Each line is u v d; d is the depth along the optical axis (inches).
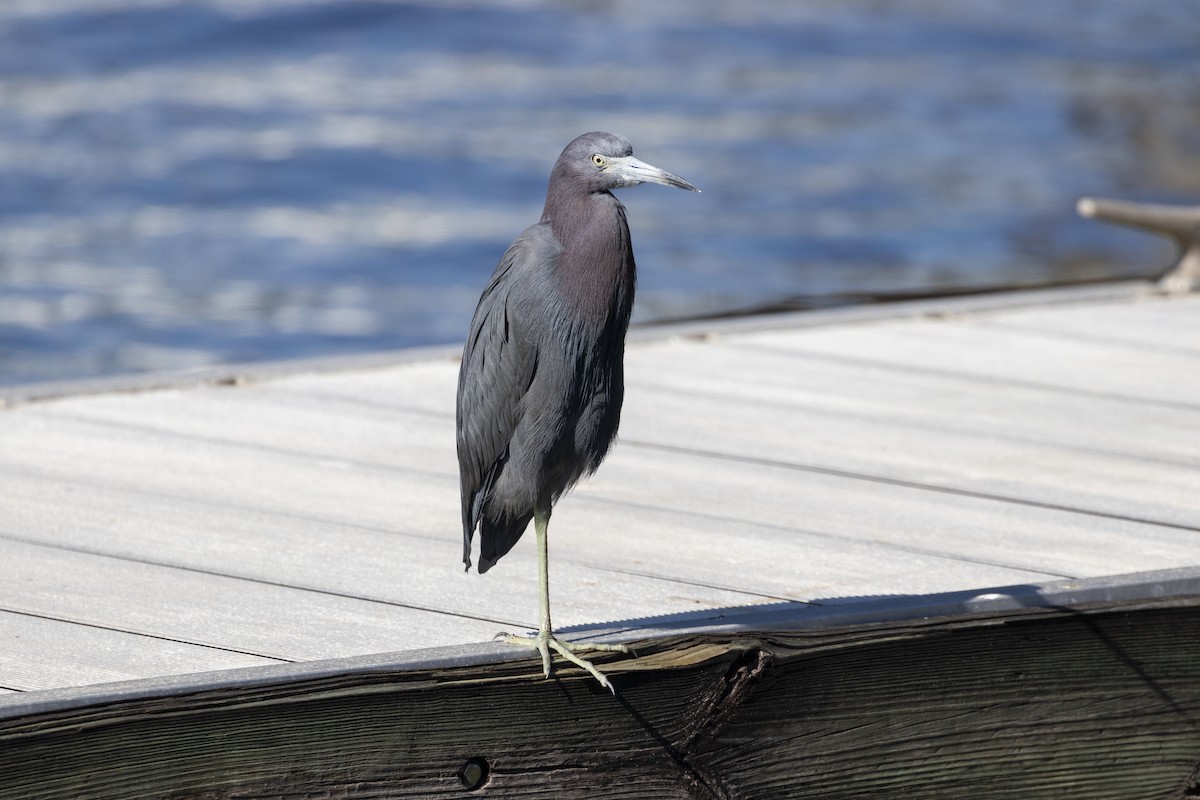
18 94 1524.4
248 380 500.4
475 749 249.4
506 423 272.5
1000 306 627.5
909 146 1530.5
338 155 1392.7
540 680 252.7
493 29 1867.6
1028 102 1721.2
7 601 295.1
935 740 283.0
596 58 1785.2
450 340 990.4
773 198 1347.2
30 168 1317.7
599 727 257.9
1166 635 300.0
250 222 1217.4
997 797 289.3
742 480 398.3
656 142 1483.8
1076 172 1466.5
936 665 281.9
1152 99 1749.5
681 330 573.0
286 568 321.1
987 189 1400.1
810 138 1535.4
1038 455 422.0
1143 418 462.6
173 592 303.0
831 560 331.9
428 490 385.4
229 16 1814.7
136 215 1222.9
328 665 242.5
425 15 1884.8
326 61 1686.8
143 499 370.3
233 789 232.2
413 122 1492.4
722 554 336.8
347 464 407.5
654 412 466.9
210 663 261.0
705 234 1247.5
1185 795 304.7
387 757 242.8
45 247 1135.0
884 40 1989.4
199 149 1390.3
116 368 913.5
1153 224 656.4
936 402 481.1
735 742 267.0
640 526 358.9
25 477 386.3
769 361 536.4
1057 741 292.7
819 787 274.1
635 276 273.0
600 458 278.2
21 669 255.9
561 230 269.7
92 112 1486.2
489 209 1272.1
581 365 268.4
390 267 1136.2
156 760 226.7
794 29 2017.7
